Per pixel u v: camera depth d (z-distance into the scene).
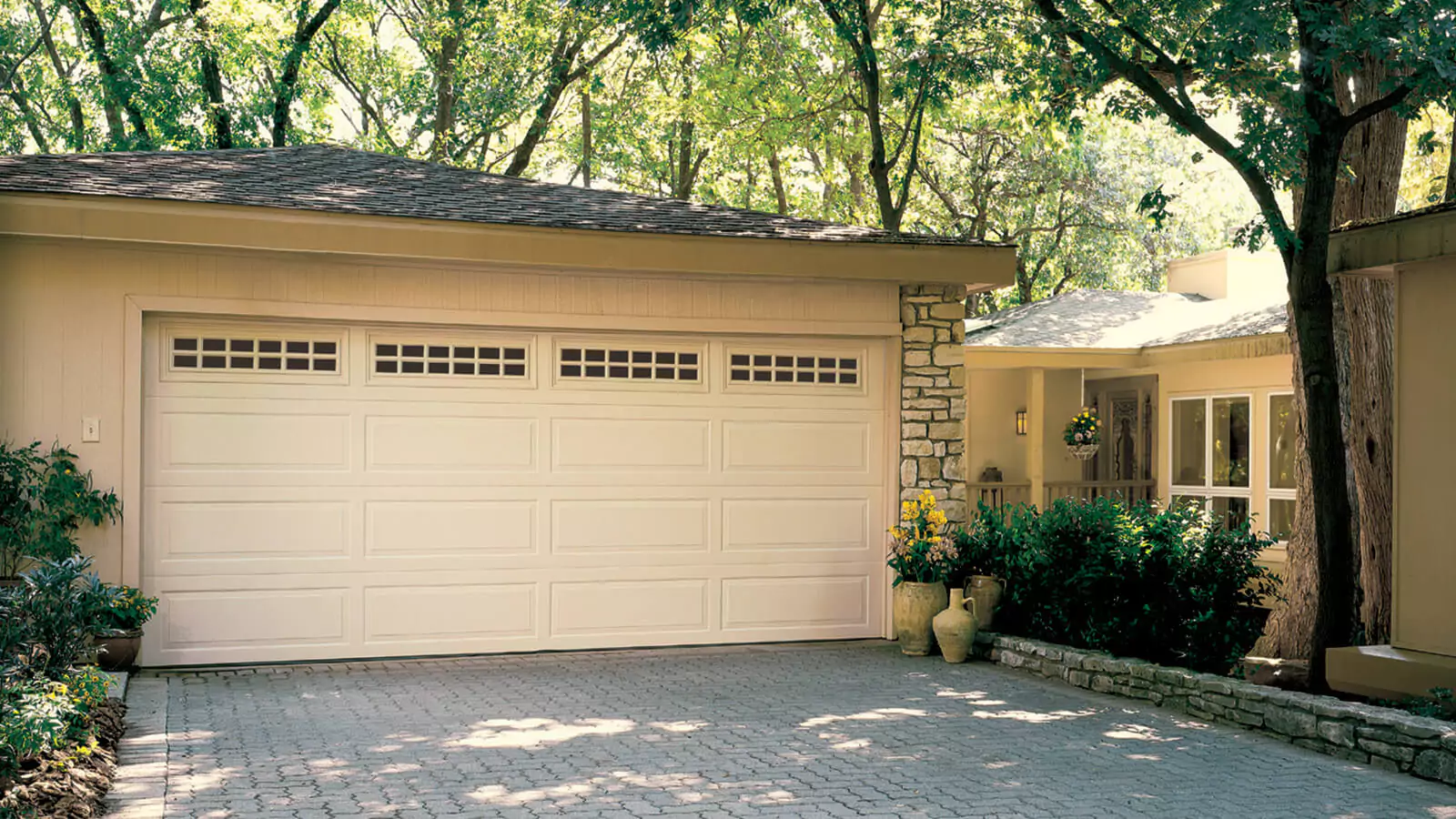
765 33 20.31
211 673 9.49
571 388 10.65
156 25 22.00
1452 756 6.44
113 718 7.43
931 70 12.23
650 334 10.83
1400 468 8.21
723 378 11.02
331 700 8.50
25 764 5.63
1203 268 19.36
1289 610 10.24
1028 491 17.61
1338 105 10.23
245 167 10.77
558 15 22.03
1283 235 8.65
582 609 10.66
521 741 7.27
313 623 10.03
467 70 23.45
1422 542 8.05
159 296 9.55
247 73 21.88
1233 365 15.73
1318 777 6.60
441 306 10.18
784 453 11.15
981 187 26.70
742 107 20.81
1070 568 10.11
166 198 9.22
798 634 11.16
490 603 10.45
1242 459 15.59
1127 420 18.03
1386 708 7.21
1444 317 7.96
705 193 26.92
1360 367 10.14
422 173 11.52
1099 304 18.31
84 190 9.14
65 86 22.80
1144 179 28.31
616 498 10.75
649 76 22.95
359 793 6.02
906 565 10.73
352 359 10.14
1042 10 10.23
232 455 9.87
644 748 7.11
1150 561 9.97
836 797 6.07
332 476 10.09
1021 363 16.12
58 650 6.77
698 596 10.95
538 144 26.66
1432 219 7.81
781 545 11.14
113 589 7.70
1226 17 8.52
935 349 11.28
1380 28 8.23
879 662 10.29
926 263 10.98
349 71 25.70
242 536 9.88
